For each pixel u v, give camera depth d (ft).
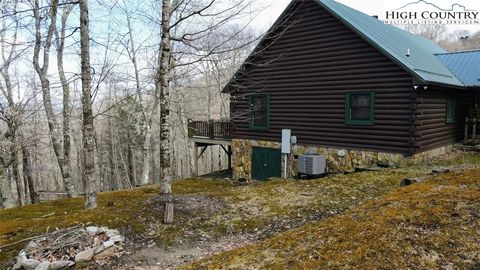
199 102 93.66
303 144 44.68
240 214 24.67
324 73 42.22
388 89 36.94
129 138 92.12
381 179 29.48
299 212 24.07
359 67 39.09
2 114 44.91
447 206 14.10
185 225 23.20
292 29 44.93
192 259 18.84
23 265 17.61
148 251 20.11
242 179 50.75
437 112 40.37
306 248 12.23
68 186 45.50
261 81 48.52
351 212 15.78
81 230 21.21
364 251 11.14
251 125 50.57
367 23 44.47
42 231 22.48
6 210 38.27
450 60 50.29
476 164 33.19
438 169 30.53
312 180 32.24
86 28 27.17
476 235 11.50
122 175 106.32
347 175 32.86
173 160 88.17
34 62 43.04
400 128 36.27
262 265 11.46
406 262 10.34
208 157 124.36
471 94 50.42
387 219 13.46
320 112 42.88
